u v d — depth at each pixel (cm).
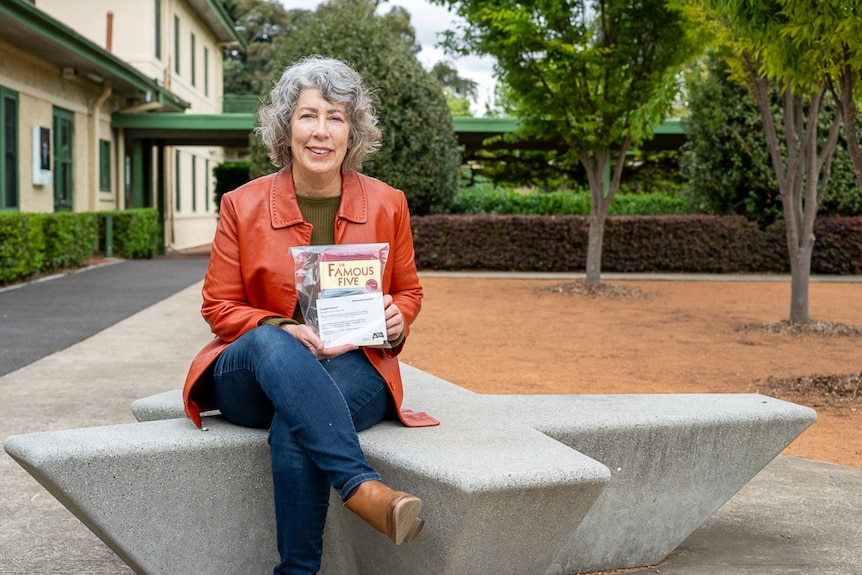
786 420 310
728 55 1077
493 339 909
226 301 274
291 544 247
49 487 245
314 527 247
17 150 1566
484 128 2022
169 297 1190
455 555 236
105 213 1883
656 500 305
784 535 346
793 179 1027
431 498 236
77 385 616
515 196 2036
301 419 237
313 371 244
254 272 274
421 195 1830
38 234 1337
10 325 889
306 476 243
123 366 693
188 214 2927
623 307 1238
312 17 1814
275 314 269
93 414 528
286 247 275
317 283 264
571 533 248
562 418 294
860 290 1530
